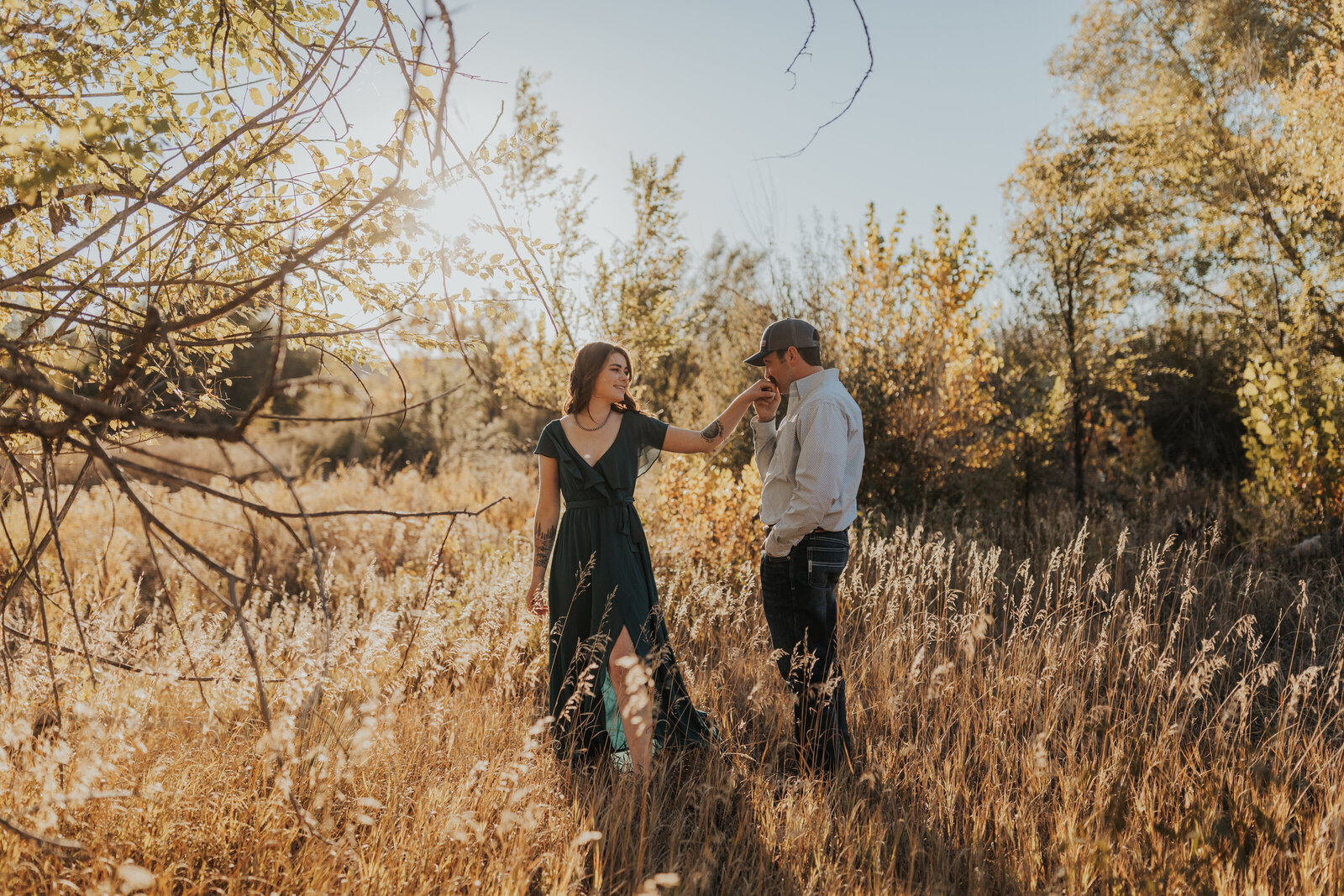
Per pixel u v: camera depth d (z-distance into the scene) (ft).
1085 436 25.61
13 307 5.25
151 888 5.83
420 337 7.74
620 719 9.57
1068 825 7.60
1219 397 29.50
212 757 7.80
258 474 4.32
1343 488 17.03
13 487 6.36
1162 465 27.48
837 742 9.06
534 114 19.21
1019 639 11.62
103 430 4.94
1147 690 11.02
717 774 8.56
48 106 6.35
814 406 9.07
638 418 10.07
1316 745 9.13
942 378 22.08
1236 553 17.46
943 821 8.14
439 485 31.53
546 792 7.79
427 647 9.51
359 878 6.41
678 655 12.30
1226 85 23.68
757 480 16.89
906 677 10.89
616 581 9.29
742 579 14.74
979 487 21.98
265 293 7.17
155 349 6.31
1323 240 21.83
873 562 15.05
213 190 6.99
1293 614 13.87
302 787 7.57
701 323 28.66
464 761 8.59
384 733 7.91
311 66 5.82
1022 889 7.06
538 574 9.80
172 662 8.70
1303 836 7.60
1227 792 8.64
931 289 22.17
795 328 9.65
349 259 7.25
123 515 19.86
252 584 4.81
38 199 5.86
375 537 21.34
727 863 7.28
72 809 6.63
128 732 7.06
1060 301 23.45
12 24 6.04
